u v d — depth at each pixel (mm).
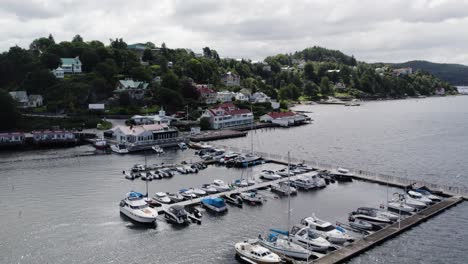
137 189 101062
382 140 181000
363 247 67750
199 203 89625
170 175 114000
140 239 71938
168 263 63500
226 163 129125
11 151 150625
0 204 89312
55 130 170250
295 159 134875
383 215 81312
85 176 113688
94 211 85375
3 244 69688
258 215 84188
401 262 64375
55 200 92312
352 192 101062
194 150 154000
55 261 64000
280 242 67812
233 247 69000
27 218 81188
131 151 148875
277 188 100438
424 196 94125
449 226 78625
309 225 75125
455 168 128625
